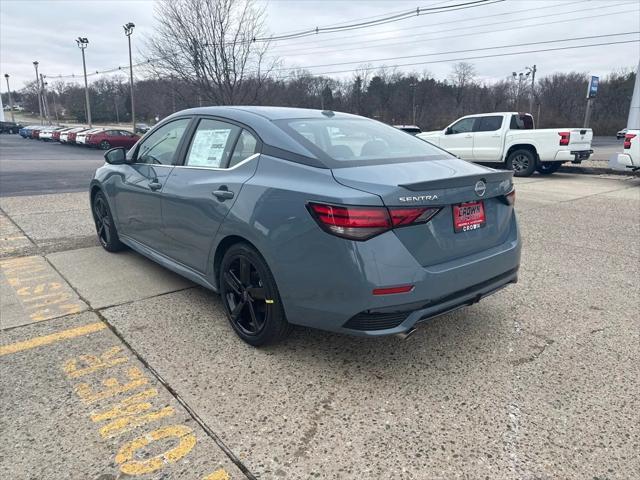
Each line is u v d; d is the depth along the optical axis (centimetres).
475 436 234
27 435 231
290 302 279
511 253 314
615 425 242
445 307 273
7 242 575
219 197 317
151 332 338
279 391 269
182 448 224
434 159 330
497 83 7362
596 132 5791
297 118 343
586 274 474
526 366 297
